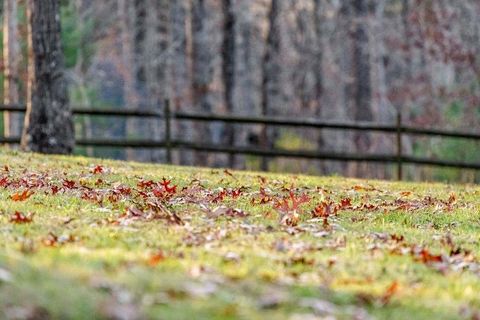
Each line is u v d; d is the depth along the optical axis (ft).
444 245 29.76
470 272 26.40
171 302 20.02
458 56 121.39
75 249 24.58
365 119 113.80
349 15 118.83
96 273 21.43
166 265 23.38
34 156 54.03
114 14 127.24
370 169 121.70
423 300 22.40
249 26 119.65
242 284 21.97
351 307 21.54
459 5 128.88
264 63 110.93
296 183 46.73
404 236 31.32
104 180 42.98
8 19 82.94
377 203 40.57
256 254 25.59
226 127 106.01
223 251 25.84
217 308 19.90
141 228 29.19
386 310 21.53
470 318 21.43
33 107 60.29
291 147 116.67
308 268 24.71
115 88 141.38
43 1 60.29
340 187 46.62
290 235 29.68
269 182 46.29
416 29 126.11
